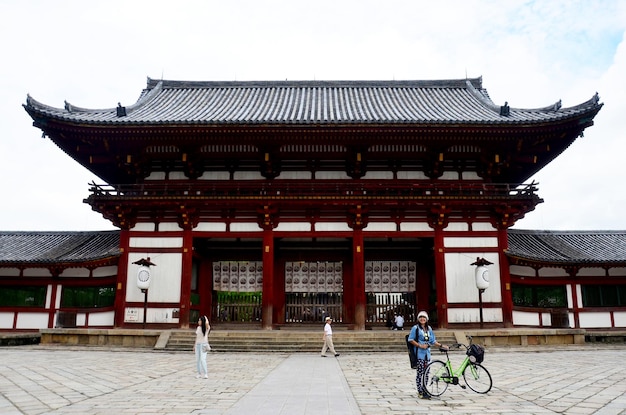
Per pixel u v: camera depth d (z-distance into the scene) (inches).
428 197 1016.9
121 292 1020.5
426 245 1175.6
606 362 716.7
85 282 1079.6
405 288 1173.1
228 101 1339.8
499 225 1047.0
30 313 1067.9
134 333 933.2
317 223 1055.6
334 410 384.5
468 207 1042.7
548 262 1028.5
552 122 991.6
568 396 449.4
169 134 1021.2
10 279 1083.3
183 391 472.1
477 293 1019.3
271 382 529.0
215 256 1184.8
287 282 1181.1
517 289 1079.0
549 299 1073.5
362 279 1025.5
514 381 540.1
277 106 1279.5
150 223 1058.1
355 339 914.7
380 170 1116.5
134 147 1072.8
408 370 636.7
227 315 1165.7
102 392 466.6
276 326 1129.4
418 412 380.5
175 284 1024.9
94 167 1200.2
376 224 1056.2
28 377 565.3
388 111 1218.6
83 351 874.8
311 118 1123.9
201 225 1057.5
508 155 1083.3
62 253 1087.0
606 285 1077.1
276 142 1051.9
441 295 1015.0
